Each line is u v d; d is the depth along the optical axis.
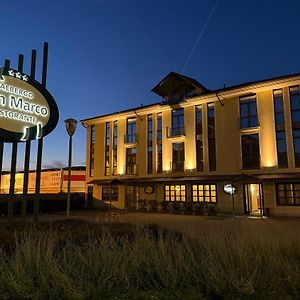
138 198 27.33
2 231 6.23
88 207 30.67
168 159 26.42
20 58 11.99
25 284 2.92
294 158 20.38
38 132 11.86
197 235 5.52
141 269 3.38
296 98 20.88
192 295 2.87
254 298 2.86
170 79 26.61
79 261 3.51
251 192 23.47
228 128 23.39
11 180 11.19
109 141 30.81
